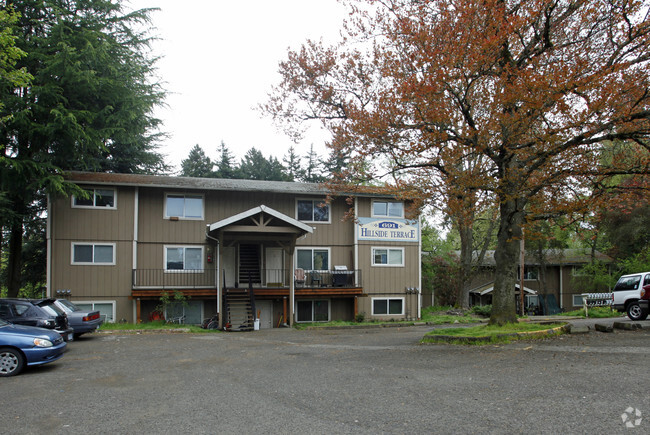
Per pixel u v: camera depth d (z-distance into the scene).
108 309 22.77
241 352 12.96
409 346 13.27
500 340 12.88
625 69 12.09
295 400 7.30
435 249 41.00
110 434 5.86
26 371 10.27
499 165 13.45
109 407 7.11
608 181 15.13
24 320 12.92
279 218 21.50
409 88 12.31
